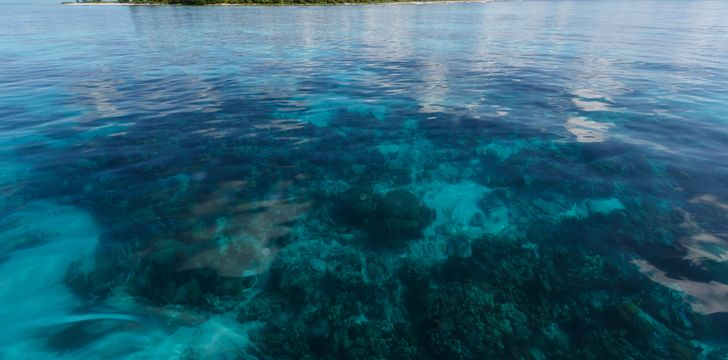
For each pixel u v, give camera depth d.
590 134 8.73
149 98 11.51
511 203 6.39
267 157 7.82
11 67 15.30
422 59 18.34
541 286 4.59
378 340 3.96
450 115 10.29
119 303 4.36
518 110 10.53
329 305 4.41
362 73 15.34
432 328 4.08
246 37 26.92
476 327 4.06
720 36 23.56
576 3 85.62
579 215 5.93
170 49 21.03
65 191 6.38
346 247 5.37
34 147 7.88
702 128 8.73
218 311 4.31
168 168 7.21
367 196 6.60
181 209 6.00
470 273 4.88
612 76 13.95
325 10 62.97
